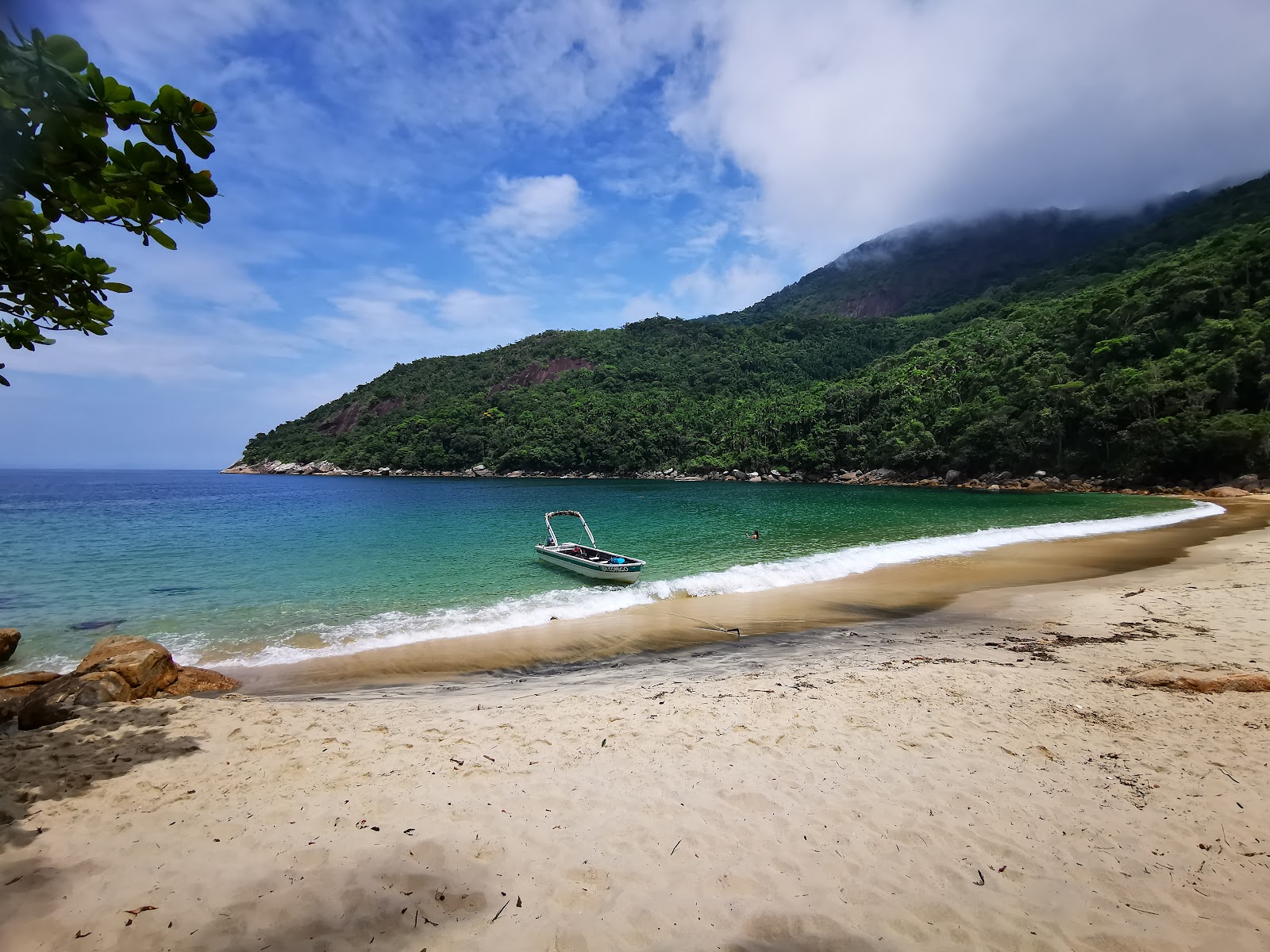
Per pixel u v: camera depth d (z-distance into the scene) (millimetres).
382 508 39688
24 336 3727
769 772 4594
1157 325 61125
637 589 14281
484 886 3197
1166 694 6230
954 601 13000
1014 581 15156
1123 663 7590
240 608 12734
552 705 6340
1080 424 58969
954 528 26703
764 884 3258
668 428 105062
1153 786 4273
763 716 5785
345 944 2732
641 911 3023
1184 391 51469
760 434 96062
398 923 2885
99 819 3812
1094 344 66625
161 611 12477
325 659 9281
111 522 30031
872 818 3930
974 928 2918
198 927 2814
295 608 12734
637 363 146250
